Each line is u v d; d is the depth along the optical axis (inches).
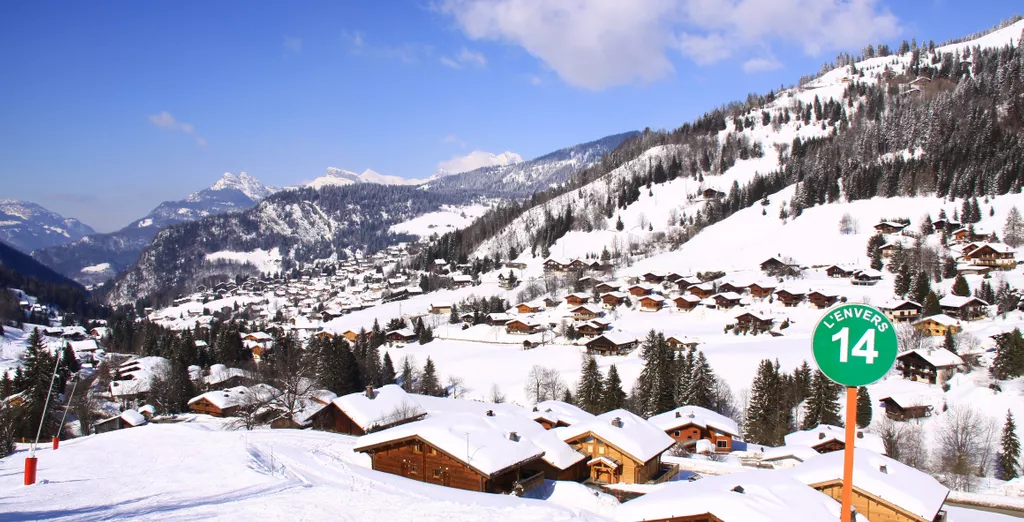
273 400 2898.6
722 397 3218.5
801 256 6569.9
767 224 7554.1
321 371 3695.9
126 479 1278.3
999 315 4087.1
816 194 7711.6
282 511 951.0
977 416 2603.3
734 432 2481.5
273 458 1544.0
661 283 6491.1
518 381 3907.5
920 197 7062.0
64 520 874.1
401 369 4367.6
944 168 7194.9
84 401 3501.5
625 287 6540.4
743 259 6815.9
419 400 2898.6
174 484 1211.9
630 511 1093.1
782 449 2213.3
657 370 3267.7
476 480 1476.4
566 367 4099.4
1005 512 1886.1
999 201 6456.7
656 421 2650.1
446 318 6427.2
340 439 1994.3
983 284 4480.8
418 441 1558.8
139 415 3228.3
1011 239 5615.2
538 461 1700.3
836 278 5826.8
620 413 2048.5
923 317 4200.3
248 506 982.4
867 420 2795.3
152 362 4598.9
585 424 1881.2
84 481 1274.6
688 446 2476.6
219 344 4970.5
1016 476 2261.3
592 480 1797.5
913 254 5585.6
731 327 4628.4
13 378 4202.8
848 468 396.2
